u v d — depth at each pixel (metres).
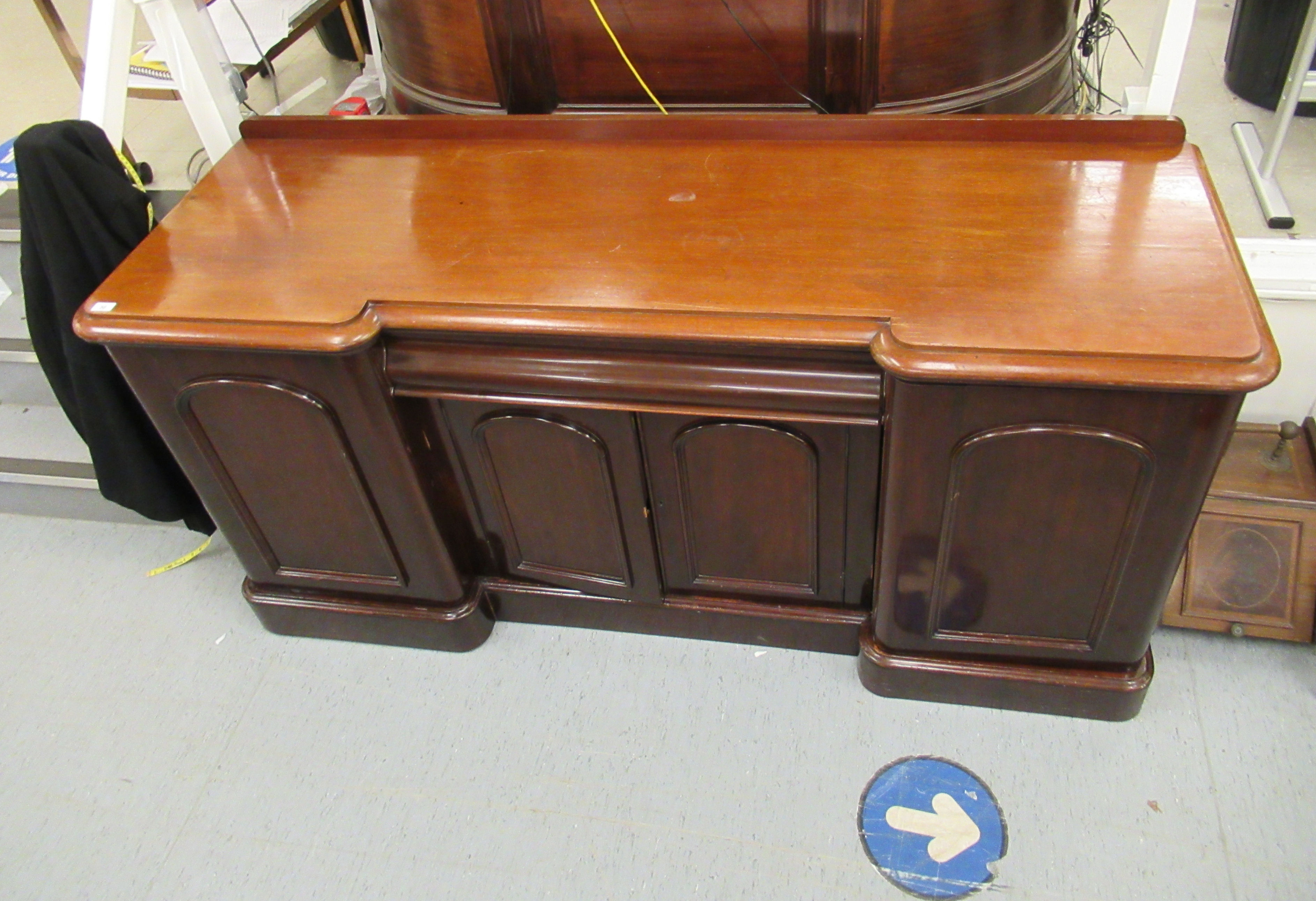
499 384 1.37
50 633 1.89
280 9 2.31
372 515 1.58
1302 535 1.58
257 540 1.69
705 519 1.53
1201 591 1.64
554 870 1.48
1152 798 1.48
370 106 2.68
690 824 1.52
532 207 1.48
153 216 1.64
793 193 1.45
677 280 1.31
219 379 1.41
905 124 1.50
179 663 1.82
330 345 1.29
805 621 1.66
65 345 1.58
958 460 1.26
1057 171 1.42
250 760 1.66
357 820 1.57
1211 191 1.34
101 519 2.10
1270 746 1.53
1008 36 1.69
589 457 1.46
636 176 1.53
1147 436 1.18
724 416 1.34
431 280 1.36
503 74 1.82
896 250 1.31
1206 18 3.00
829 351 1.24
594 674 1.74
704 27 1.69
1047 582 1.41
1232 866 1.40
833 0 1.60
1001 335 1.15
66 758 1.68
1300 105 2.53
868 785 1.54
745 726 1.63
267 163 1.66
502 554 1.71
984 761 1.55
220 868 1.52
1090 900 1.38
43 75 3.14
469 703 1.71
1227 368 1.09
